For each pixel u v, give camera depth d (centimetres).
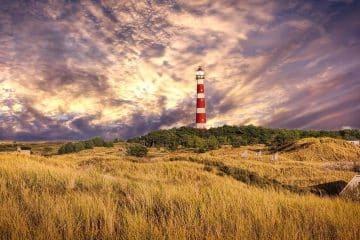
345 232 797
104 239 744
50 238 711
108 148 13112
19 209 905
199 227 813
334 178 4672
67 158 4625
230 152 10681
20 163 1923
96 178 1519
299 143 9838
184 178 3116
